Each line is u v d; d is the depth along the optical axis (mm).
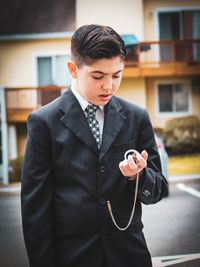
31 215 1472
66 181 1474
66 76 15570
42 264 1452
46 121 1487
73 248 1448
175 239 4734
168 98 15844
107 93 1402
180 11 15414
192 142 15148
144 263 1486
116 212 1460
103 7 15164
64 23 15539
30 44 15664
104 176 1447
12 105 15258
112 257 1440
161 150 7254
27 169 1491
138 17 15102
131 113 1549
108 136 1470
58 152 1474
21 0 15953
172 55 15398
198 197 7777
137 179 1418
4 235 5559
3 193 12008
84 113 1496
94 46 1332
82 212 1436
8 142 15117
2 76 15719
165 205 6949
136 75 15023
